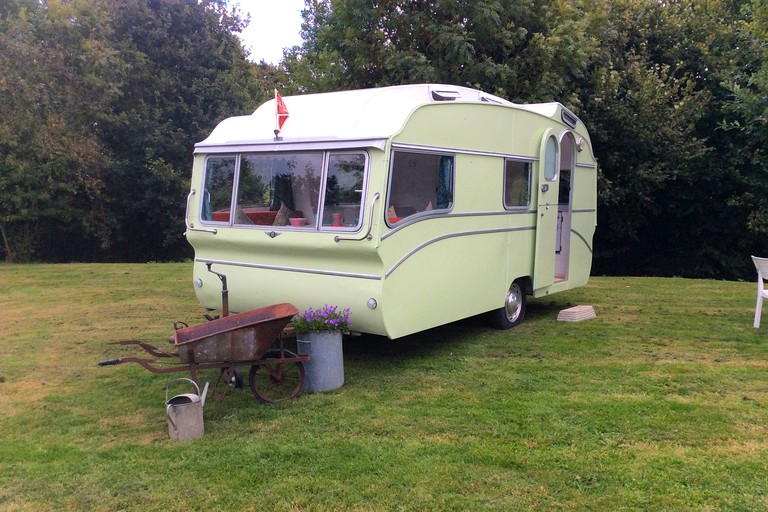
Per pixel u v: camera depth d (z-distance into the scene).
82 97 17.30
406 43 13.06
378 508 3.34
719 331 7.17
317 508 3.35
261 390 5.32
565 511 3.27
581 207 8.64
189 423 4.30
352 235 5.23
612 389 5.13
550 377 5.50
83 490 3.60
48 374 5.89
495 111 6.58
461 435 4.26
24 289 10.81
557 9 12.79
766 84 8.54
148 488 3.61
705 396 4.94
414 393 5.14
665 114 14.74
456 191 6.07
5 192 16.05
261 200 5.99
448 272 6.05
